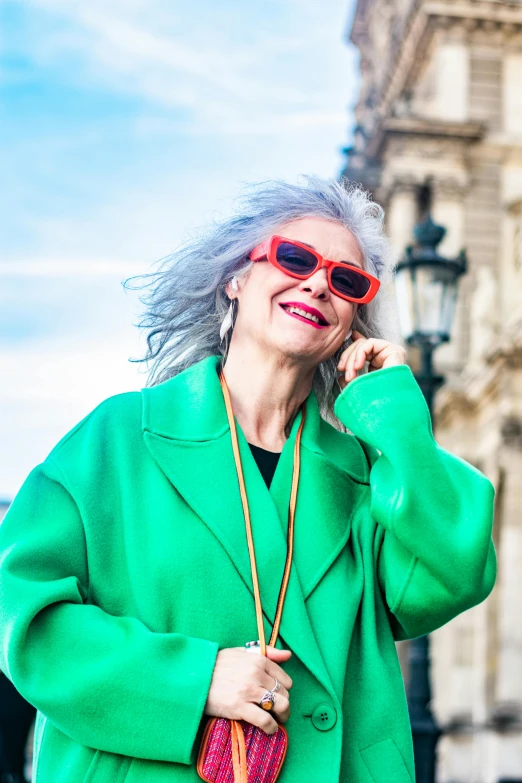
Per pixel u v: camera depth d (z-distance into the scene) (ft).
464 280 71.97
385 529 7.07
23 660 5.87
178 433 6.82
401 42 81.10
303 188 7.54
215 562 6.36
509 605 60.95
